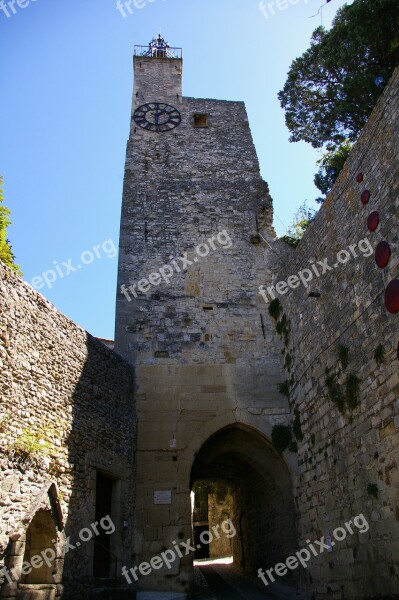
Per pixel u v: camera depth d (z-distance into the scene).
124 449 12.77
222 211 18.28
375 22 15.78
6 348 8.61
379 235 9.41
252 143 20.62
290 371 14.46
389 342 8.86
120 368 13.68
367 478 9.47
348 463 10.34
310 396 12.73
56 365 10.20
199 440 13.94
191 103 22.05
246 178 19.34
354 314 10.31
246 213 18.33
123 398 13.45
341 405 10.73
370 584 9.19
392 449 8.62
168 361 15.02
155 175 19.09
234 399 14.63
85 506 10.20
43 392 9.52
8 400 8.44
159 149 20.02
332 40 17.52
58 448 9.62
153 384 14.59
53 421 9.68
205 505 33.72
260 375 15.08
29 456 8.57
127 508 12.34
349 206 10.77
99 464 11.12
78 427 10.57
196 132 20.80
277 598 13.08
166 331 15.57
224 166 19.67
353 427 10.16
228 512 33.38
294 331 14.17
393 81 9.09
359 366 9.98
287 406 14.62
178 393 14.53
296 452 13.80
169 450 13.73
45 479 8.95
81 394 11.02
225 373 15.01
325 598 11.12
